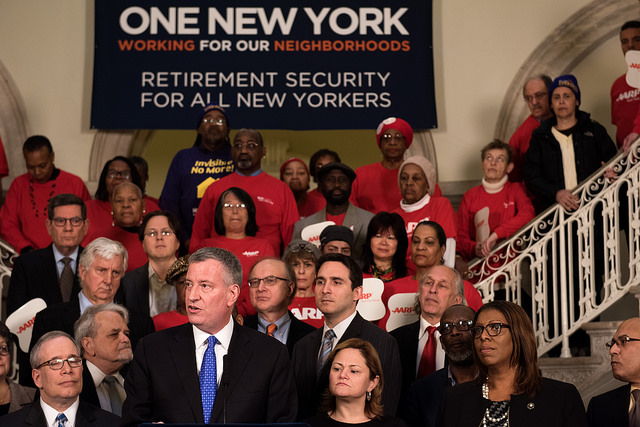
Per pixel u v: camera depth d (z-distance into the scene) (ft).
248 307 17.87
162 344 11.64
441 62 27.53
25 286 17.47
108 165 22.31
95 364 14.56
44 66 27.37
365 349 12.63
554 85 22.35
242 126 26.68
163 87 26.76
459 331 13.85
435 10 27.71
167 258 17.19
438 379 14.07
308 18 26.99
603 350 18.86
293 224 20.35
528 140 23.97
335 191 19.36
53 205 17.70
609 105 26.89
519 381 11.58
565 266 20.61
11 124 27.04
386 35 27.04
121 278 17.11
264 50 26.89
